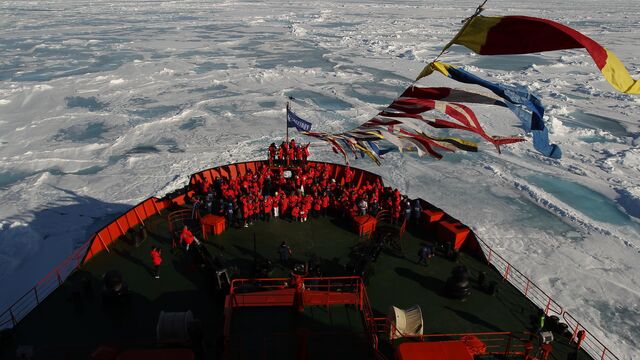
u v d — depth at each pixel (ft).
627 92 17.60
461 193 125.29
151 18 477.36
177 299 49.55
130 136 159.63
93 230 104.78
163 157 142.92
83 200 117.50
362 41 358.02
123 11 536.42
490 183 131.13
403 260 57.41
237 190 69.77
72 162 139.74
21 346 40.42
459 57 311.47
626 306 82.43
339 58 294.25
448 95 29.45
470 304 50.16
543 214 114.93
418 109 32.40
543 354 40.86
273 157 79.30
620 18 521.24
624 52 328.08
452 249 57.52
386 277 54.03
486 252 98.43
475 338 43.42
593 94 225.56
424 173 137.28
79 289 50.70
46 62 270.46
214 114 183.01
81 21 448.24
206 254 52.80
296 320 44.50
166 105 193.26
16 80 229.86
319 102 201.57
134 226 63.41
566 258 96.63
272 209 66.49
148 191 122.11
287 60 286.05
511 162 146.20
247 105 195.42
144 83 226.58
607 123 185.16
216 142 155.74
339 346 41.47
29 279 87.56
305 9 593.83
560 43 20.07
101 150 149.07
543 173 138.21
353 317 45.29
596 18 522.06
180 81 231.50
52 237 101.71
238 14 523.70
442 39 377.09
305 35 384.27
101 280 52.37
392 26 446.60
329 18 503.61
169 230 62.90
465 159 147.84
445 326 46.91
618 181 133.39
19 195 119.65
